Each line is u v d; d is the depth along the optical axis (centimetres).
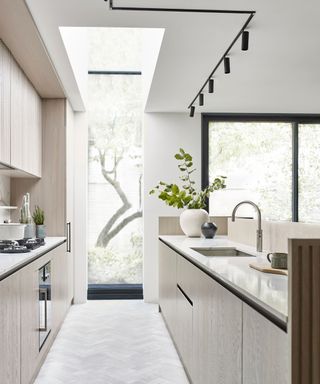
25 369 283
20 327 268
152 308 567
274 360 146
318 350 134
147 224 600
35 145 466
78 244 593
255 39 345
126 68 649
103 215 643
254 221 369
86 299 598
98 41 646
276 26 320
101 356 383
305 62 401
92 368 355
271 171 631
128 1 278
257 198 628
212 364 236
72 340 427
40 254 339
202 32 329
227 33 331
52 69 400
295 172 627
